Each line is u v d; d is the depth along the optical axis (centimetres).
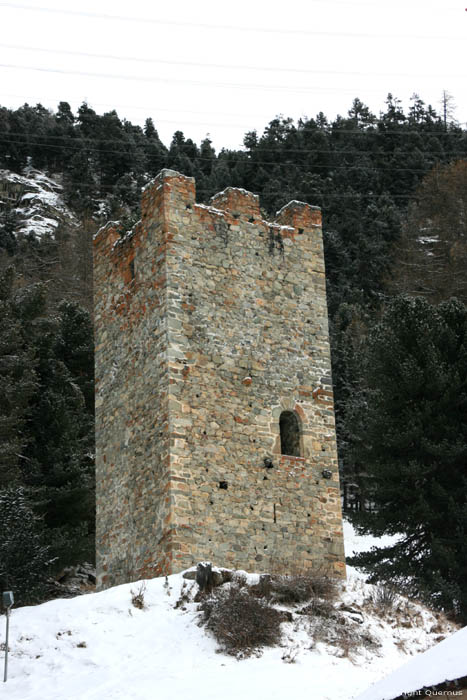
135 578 2280
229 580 2091
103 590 2278
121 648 1888
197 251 2473
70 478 3306
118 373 2545
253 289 2533
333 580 2236
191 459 2266
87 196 10844
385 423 3036
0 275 4028
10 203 10612
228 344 2433
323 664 1858
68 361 3947
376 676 1809
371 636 2006
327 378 2569
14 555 2545
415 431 2939
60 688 1753
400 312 3250
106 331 2652
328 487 2445
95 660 1842
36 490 3119
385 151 9875
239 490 2305
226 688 1716
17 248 8100
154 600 2044
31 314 3753
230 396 2384
